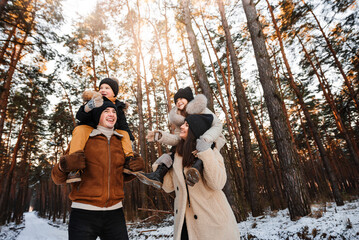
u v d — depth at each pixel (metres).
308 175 30.17
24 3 7.63
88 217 1.62
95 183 1.70
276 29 11.56
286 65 13.53
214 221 1.51
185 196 1.60
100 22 18.42
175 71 17.33
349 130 18.27
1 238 16.39
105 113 1.91
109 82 2.30
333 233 3.86
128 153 1.97
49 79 14.80
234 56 12.02
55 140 29.72
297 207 5.77
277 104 6.65
